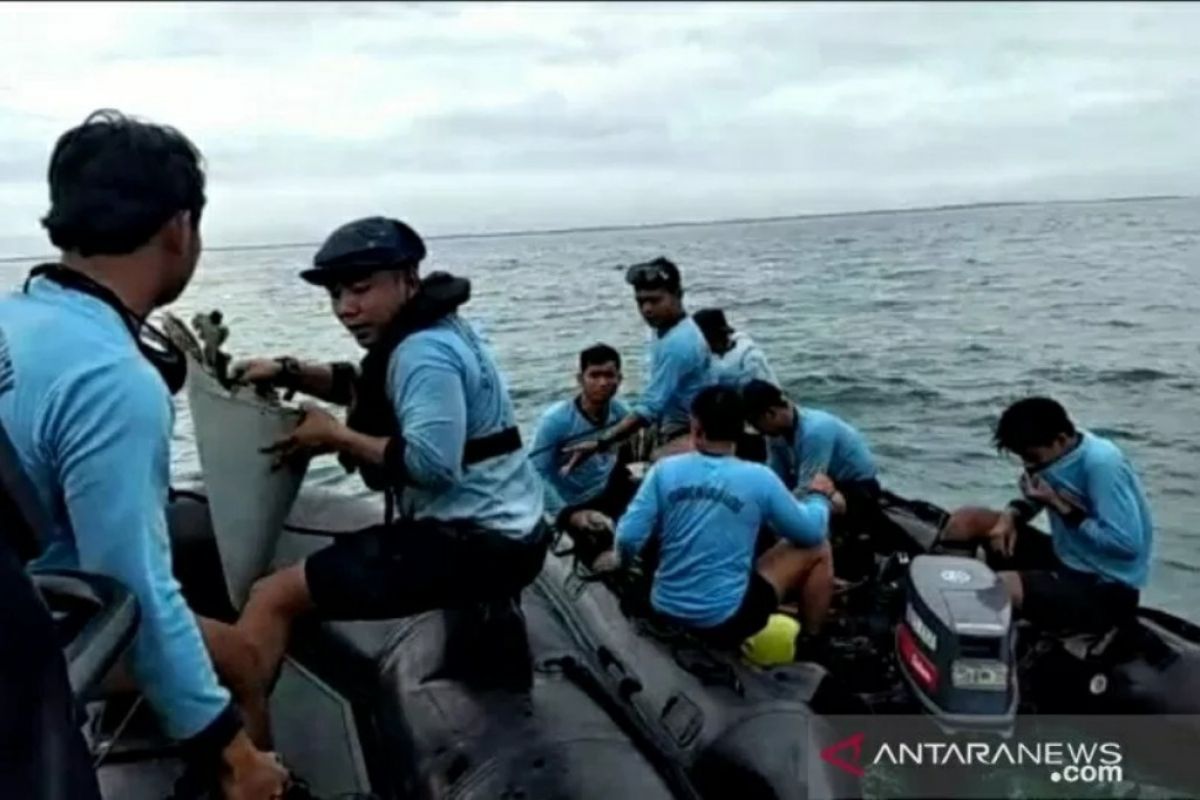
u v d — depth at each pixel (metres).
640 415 4.46
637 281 4.47
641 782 2.39
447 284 2.67
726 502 3.13
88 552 1.55
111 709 2.12
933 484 3.89
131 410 1.55
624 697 2.89
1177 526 3.12
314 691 3.00
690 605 3.09
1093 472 3.15
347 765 2.69
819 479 3.87
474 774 2.43
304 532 3.15
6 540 1.29
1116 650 3.00
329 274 2.61
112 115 1.72
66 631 1.43
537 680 2.79
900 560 3.71
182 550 2.90
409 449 2.56
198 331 2.59
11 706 1.24
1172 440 3.12
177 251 1.70
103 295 1.62
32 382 1.53
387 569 2.58
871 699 2.56
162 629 1.59
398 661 2.89
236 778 1.71
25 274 1.89
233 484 2.64
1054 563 3.34
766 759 2.45
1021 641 3.03
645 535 3.19
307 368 2.89
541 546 2.81
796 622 3.28
